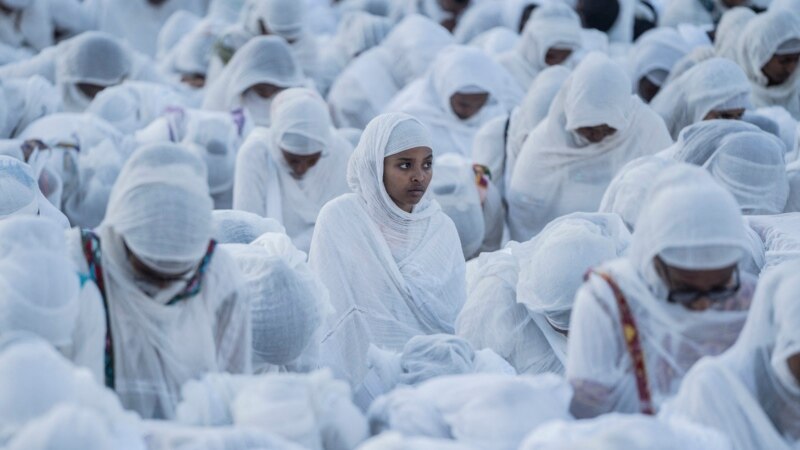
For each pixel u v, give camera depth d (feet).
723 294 10.75
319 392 11.11
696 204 10.50
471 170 21.95
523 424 10.75
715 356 10.97
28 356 9.83
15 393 9.64
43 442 9.08
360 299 16.26
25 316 10.69
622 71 20.74
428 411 11.24
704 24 36.32
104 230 11.43
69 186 22.24
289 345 13.16
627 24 35.60
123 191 11.18
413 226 16.52
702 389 10.59
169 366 11.62
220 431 10.57
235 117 25.09
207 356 11.79
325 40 38.86
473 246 21.29
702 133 17.40
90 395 10.07
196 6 41.98
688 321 10.84
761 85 25.81
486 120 26.66
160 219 11.01
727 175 17.07
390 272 16.29
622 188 17.06
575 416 11.37
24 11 35.47
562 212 21.29
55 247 11.08
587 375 11.06
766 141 17.12
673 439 9.94
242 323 12.05
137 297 11.45
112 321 11.48
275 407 10.84
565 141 21.11
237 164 21.29
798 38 25.12
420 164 16.21
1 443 9.55
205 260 11.72
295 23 32.27
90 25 38.83
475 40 35.68
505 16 37.86
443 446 10.39
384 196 16.26
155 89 26.50
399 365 14.08
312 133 20.74
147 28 40.65
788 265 10.64
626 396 11.03
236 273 12.00
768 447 10.53
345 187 21.71
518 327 14.75
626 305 10.91
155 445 10.59
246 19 32.76
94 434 9.23
